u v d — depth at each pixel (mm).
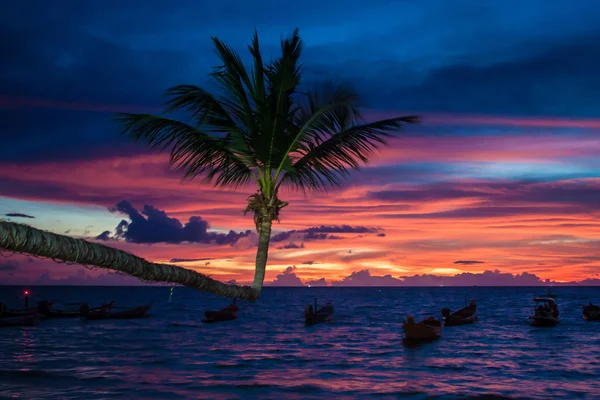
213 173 8844
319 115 8375
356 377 26859
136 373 27812
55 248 3498
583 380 25938
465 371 28578
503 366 30156
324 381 25750
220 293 5883
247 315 74688
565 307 92938
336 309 92625
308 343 41344
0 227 3205
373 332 50375
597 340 42406
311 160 8664
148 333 48562
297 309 94125
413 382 25500
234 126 8383
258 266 7430
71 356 33812
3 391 23234
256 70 8539
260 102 7945
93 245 3887
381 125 8359
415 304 114000
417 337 41688
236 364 30891
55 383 25078
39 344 39969
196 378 26500
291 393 23109
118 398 22031
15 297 153000
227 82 8516
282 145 8219
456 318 55812
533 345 39469
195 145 8562
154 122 8281
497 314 74750
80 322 59562
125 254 4215
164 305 107688
